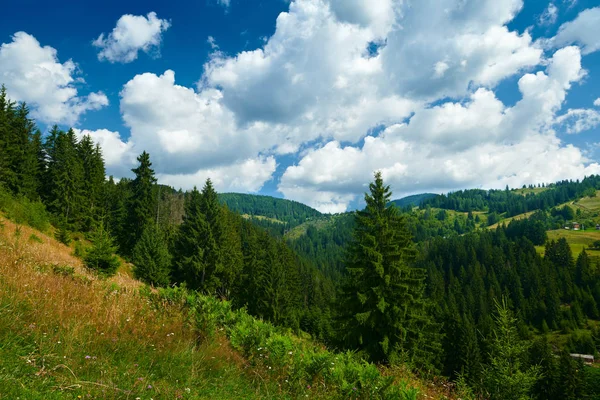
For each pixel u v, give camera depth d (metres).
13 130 49.69
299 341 7.62
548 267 141.25
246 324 7.09
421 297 22.52
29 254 8.52
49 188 53.31
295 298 61.53
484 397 10.61
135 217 50.12
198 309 6.97
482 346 39.41
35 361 3.82
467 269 147.38
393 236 22.66
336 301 23.34
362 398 5.26
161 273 32.56
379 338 20.67
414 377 8.66
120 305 6.27
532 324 114.12
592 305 116.44
